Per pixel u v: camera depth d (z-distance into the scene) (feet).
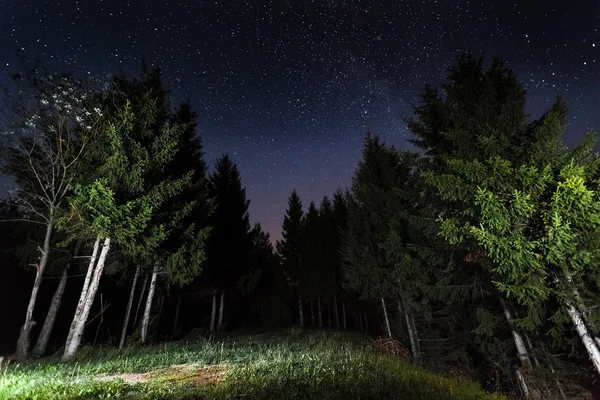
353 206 65.72
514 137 31.76
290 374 25.82
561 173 23.04
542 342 35.53
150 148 47.60
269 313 135.23
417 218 42.86
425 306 50.90
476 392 27.81
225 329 90.43
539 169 26.37
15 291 78.84
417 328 58.29
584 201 20.93
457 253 39.83
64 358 37.68
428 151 43.91
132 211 42.09
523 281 25.03
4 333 73.41
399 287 52.75
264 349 40.63
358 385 23.57
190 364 32.01
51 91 44.16
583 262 22.38
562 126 26.20
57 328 85.87
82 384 22.97
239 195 97.96
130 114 44.01
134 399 19.95
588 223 21.79
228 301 119.65
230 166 99.04
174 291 93.61
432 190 42.04
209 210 67.82
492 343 40.73
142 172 43.88
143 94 50.03
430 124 44.06
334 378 25.14
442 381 29.22
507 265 24.93
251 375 25.58
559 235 21.90
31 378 25.05
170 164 61.36
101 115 45.29
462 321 47.11
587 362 31.76
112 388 21.84
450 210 38.70
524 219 25.22
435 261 44.11
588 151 25.08
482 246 29.89
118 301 104.06
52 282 84.07
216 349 42.24
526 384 32.96
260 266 117.29
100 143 44.55
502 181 26.18
